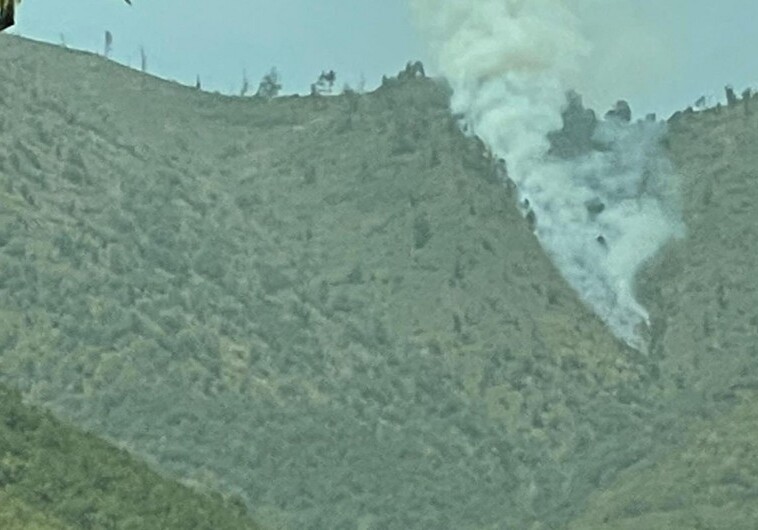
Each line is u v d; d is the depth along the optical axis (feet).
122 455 414.82
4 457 377.91
